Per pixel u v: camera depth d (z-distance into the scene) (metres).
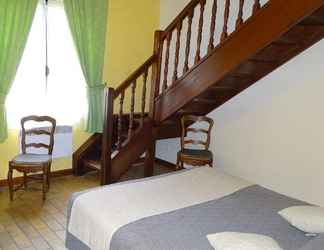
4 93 3.43
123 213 1.87
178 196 2.15
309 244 1.41
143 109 3.73
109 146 3.59
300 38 2.79
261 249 1.33
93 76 4.06
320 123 3.09
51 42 3.77
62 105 3.96
